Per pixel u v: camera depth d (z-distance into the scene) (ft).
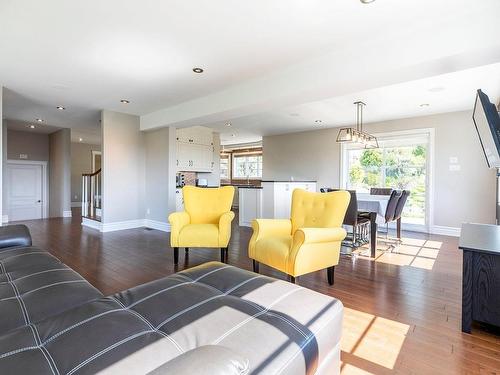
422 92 13.84
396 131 19.97
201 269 5.77
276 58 10.07
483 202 16.89
